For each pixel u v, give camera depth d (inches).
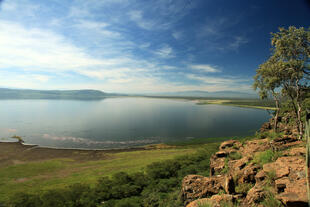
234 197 362.3
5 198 1465.3
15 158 2790.4
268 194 304.3
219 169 727.1
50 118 7396.7
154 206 915.4
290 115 1470.2
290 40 932.0
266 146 681.6
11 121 6481.3
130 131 5113.2
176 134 4722.0
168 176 1535.4
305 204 221.6
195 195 503.8
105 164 2443.4
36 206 1219.9
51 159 2748.5
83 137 4379.9
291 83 1069.8
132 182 1521.9
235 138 2600.9
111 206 1123.3
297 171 316.5
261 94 1389.0
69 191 1349.7
